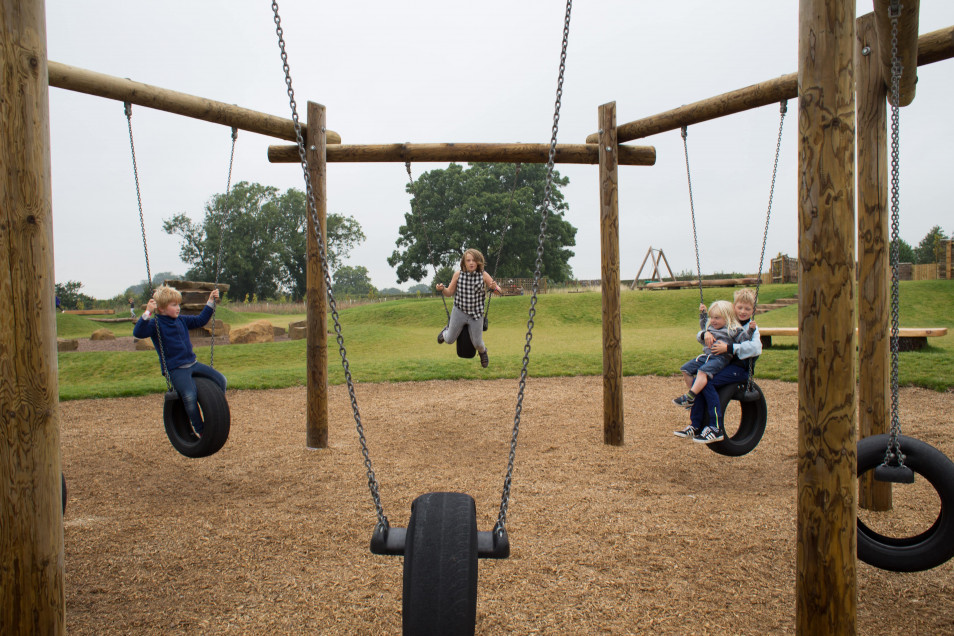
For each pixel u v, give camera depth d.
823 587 2.41
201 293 23.17
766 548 3.74
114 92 4.94
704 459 5.90
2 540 2.22
